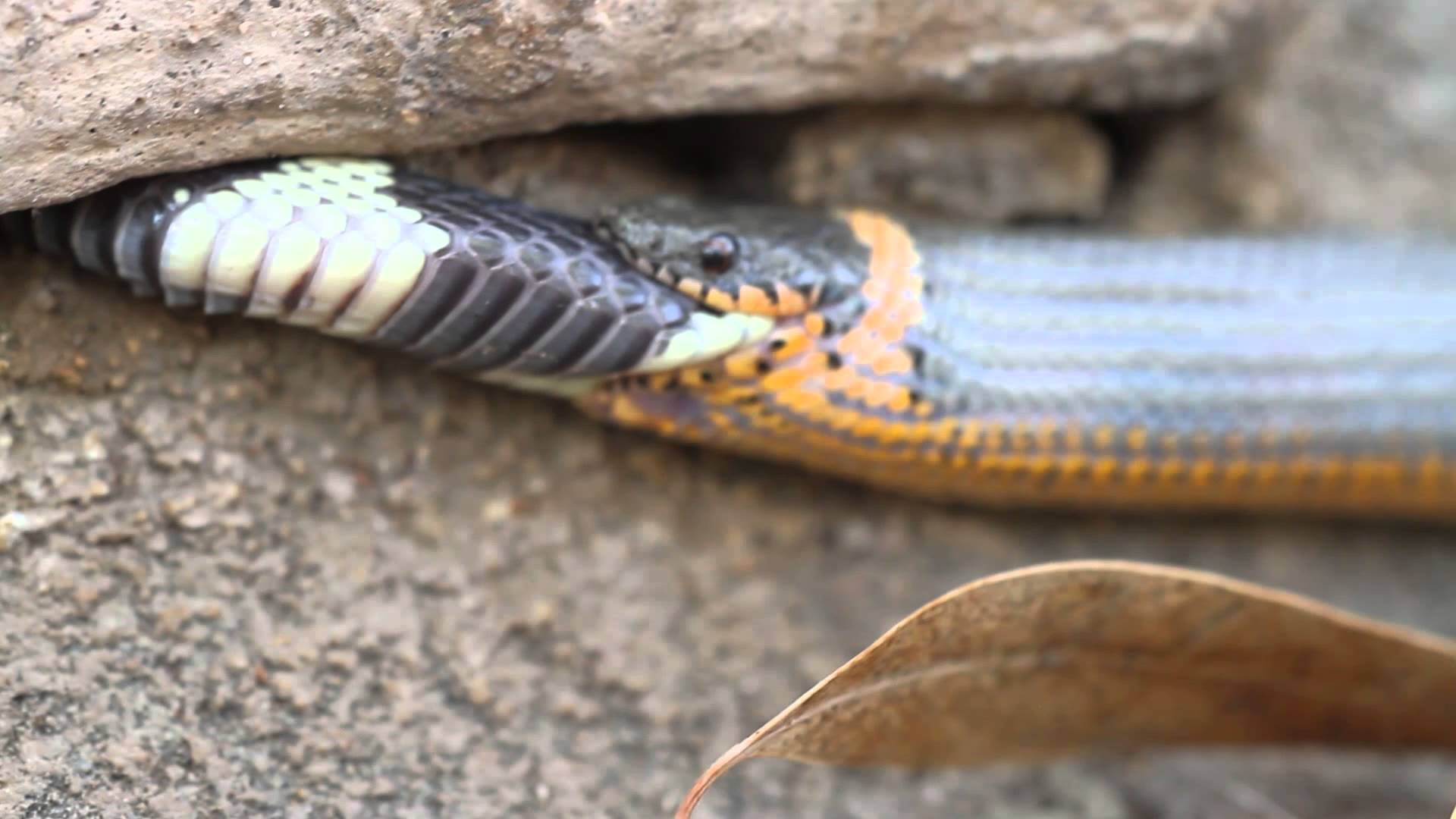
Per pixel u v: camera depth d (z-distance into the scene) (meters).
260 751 0.25
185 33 0.25
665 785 0.26
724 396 0.26
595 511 0.27
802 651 0.27
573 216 0.26
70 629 0.25
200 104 0.25
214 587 0.26
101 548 0.25
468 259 0.25
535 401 0.27
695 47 0.26
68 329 0.25
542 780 0.26
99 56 0.24
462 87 0.25
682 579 0.27
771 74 0.26
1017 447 0.27
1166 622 0.26
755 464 0.27
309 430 0.26
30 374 0.25
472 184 0.26
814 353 0.26
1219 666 0.26
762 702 0.27
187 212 0.25
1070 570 0.25
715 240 0.26
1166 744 0.27
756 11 0.26
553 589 0.26
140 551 0.25
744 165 0.28
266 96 0.25
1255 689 0.26
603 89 0.26
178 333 0.26
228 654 0.25
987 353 0.27
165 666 0.25
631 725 0.26
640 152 0.27
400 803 0.26
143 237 0.25
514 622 0.26
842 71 0.26
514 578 0.26
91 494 0.25
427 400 0.26
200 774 0.25
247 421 0.26
